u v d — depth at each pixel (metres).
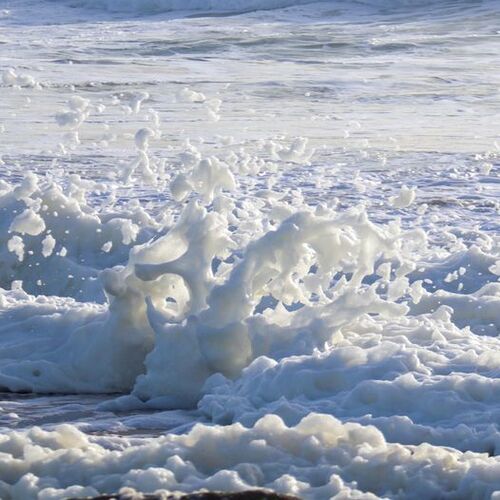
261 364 8.71
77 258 15.40
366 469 6.09
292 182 22.30
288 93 40.34
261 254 9.47
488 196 21.19
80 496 5.71
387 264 10.03
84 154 26.09
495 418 7.43
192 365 9.33
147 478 5.77
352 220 9.58
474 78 46.06
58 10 80.81
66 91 39.47
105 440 6.86
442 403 7.65
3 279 15.27
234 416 8.09
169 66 48.91
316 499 5.69
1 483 5.96
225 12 78.31
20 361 10.23
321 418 6.46
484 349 9.07
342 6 76.88
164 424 8.36
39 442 6.51
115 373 9.98
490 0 75.75
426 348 9.06
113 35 65.00
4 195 15.86
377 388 7.86
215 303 9.41
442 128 32.59
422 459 6.20
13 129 30.30
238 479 5.74
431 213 19.20
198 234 9.79
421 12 73.50
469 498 5.95
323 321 9.29
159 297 10.09
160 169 15.76
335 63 51.31
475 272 13.75
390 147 28.27
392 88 42.47
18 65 47.66
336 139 29.72
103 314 10.52
